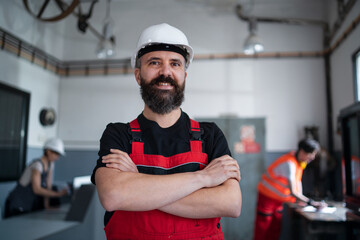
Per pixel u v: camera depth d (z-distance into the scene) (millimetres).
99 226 2635
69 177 5410
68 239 2088
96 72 5590
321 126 4848
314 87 4953
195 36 5348
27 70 4746
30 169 3516
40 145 5055
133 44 5555
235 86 5141
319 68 4980
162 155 1018
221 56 5219
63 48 5734
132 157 1008
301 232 3076
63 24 5750
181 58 1069
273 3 5223
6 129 4270
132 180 917
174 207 922
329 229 2438
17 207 3383
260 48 4438
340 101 4320
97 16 5719
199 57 5270
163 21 5500
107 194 896
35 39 4949
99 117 5488
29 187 3480
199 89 5199
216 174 963
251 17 4832
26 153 4641
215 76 5203
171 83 1035
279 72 5070
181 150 1031
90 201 2426
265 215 3492
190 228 942
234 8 5348
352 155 2330
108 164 966
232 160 1014
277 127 4953
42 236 1812
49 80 5340
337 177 4402
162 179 919
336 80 4520
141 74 1070
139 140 1024
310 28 5078
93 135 5453
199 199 931
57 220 2348
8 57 4340
